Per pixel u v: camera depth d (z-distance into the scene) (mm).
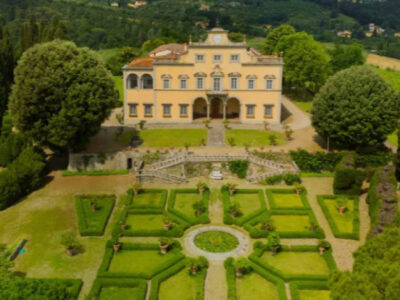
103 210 59094
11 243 51625
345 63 127375
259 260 47219
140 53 155750
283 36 125625
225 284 44188
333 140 76875
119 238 52812
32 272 46094
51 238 52969
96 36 192875
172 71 86938
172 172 70312
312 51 113125
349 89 72875
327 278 44031
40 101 66812
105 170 72812
